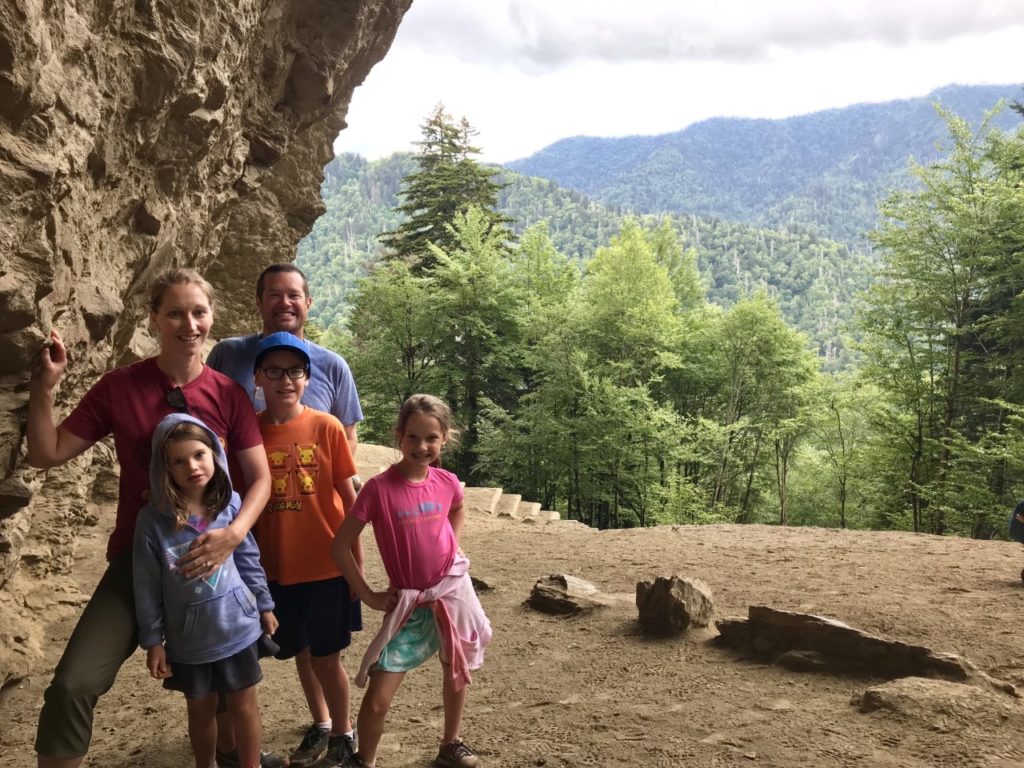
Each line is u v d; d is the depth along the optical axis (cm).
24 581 550
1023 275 2066
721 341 2869
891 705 351
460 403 3064
